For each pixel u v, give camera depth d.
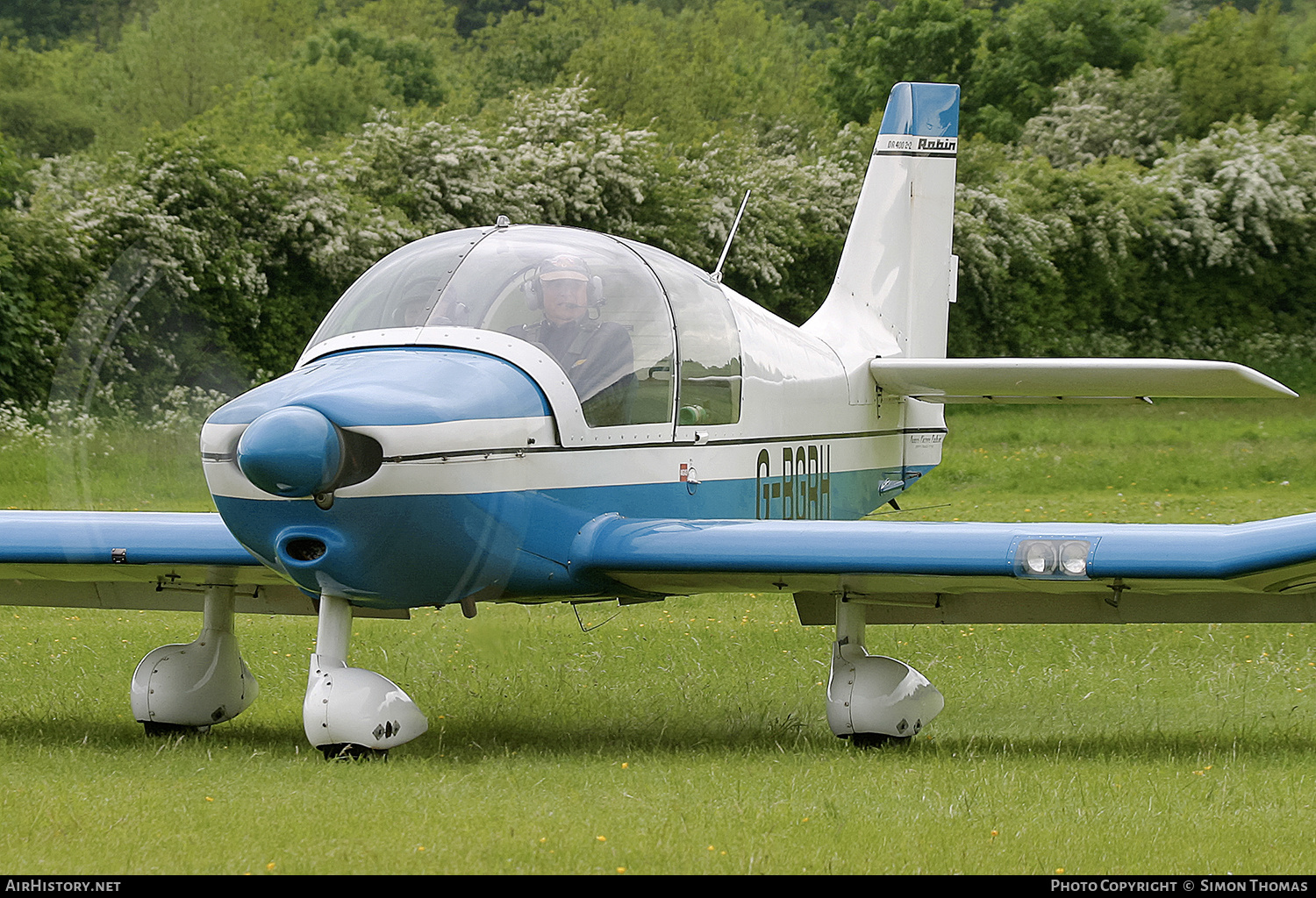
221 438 18.16
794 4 182.00
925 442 30.28
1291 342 107.19
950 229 32.62
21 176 81.38
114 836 14.22
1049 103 136.38
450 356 19.31
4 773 17.73
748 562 19.62
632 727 22.23
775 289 96.50
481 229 21.92
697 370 22.17
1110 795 16.61
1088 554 18.52
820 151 113.69
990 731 22.14
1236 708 24.20
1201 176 109.50
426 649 30.14
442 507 18.17
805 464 25.58
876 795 16.67
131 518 21.23
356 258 70.88
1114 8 140.38
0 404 54.41
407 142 80.69
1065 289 105.31
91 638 32.28
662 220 90.31
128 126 119.94
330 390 17.88
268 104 126.06
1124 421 82.50
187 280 59.47
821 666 28.73
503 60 157.62
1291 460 71.25
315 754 19.30
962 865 13.59
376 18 162.75
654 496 21.28
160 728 21.58
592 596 21.42
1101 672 27.70
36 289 57.66
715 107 133.00
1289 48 130.12
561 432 19.55
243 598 23.84
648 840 14.25
